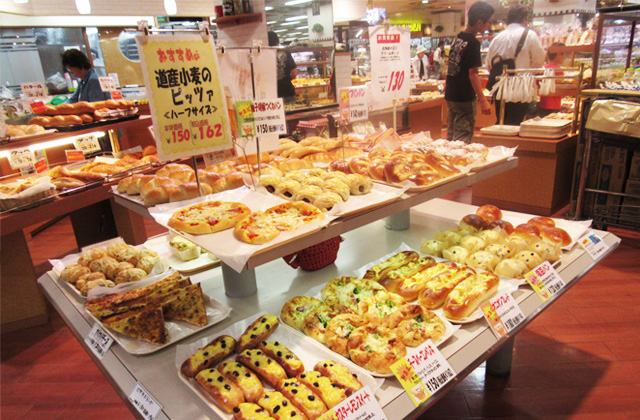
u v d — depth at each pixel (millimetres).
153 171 3391
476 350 1255
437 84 6988
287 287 1605
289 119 3188
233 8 4008
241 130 1511
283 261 1831
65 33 6277
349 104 1820
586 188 3684
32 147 3240
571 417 1866
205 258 1843
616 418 1842
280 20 4828
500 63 4793
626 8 3418
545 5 7047
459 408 1952
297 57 4832
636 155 3408
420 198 1616
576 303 2695
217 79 1385
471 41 3938
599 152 3570
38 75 6168
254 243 1161
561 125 3744
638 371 2109
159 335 1276
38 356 2537
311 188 1505
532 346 2338
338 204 1364
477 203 4316
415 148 2061
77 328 1443
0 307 2727
